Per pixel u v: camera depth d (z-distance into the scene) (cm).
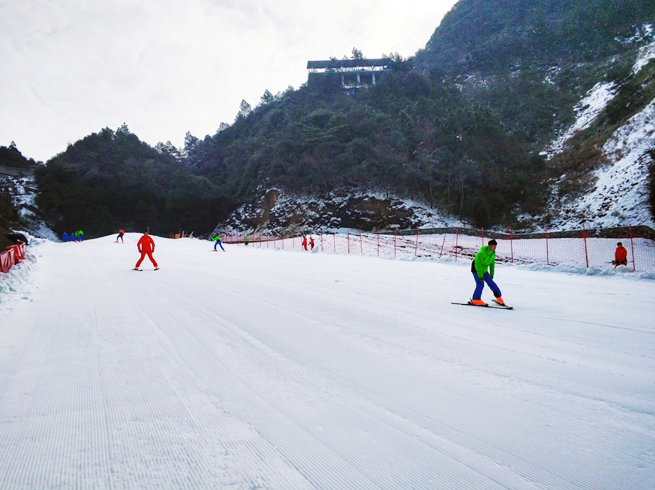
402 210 7406
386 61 14662
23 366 540
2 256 1410
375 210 7588
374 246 4403
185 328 751
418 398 430
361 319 830
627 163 6312
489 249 962
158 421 379
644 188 5528
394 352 601
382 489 274
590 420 378
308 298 1088
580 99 9975
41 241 4262
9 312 900
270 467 302
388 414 392
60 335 705
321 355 586
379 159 7981
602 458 311
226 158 11262
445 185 7444
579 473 291
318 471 296
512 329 746
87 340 671
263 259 2564
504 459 311
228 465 304
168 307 963
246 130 13162
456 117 8438
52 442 339
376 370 521
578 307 966
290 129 9469
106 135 11088
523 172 7331
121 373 512
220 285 1350
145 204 9338
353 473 294
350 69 14638
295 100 13150
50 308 959
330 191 8212
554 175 7312
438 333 716
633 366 538
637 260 3512
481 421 376
